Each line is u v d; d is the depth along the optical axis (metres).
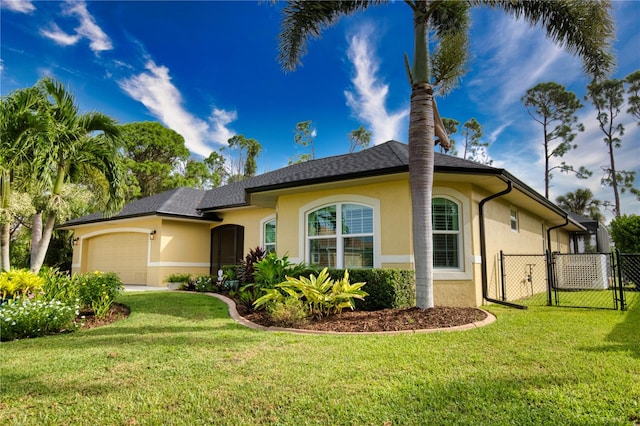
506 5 9.35
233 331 7.05
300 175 12.37
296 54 10.33
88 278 9.76
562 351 5.37
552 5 9.09
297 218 12.50
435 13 10.96
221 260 19.61
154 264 18.20
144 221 19.25
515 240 14.08
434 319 7.51
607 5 8.97
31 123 9.03
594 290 16.72
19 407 3.65
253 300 9.81
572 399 3.67
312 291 7.93
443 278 10.30
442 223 10.71
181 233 18.94
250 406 3.62
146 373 4.58
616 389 3.91
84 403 3.72
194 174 43.72
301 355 5.27
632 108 36.31
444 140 11.16
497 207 12.68
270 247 17.12
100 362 5.07
